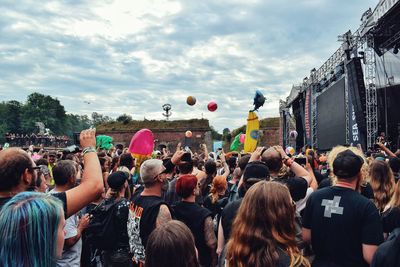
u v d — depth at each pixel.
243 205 2.37
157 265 2.01
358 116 16.95
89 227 4.37
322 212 3.22
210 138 38.44
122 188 4.68
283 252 2.20
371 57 16.22
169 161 4.00
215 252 4.16
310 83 25.48
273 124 39.38
